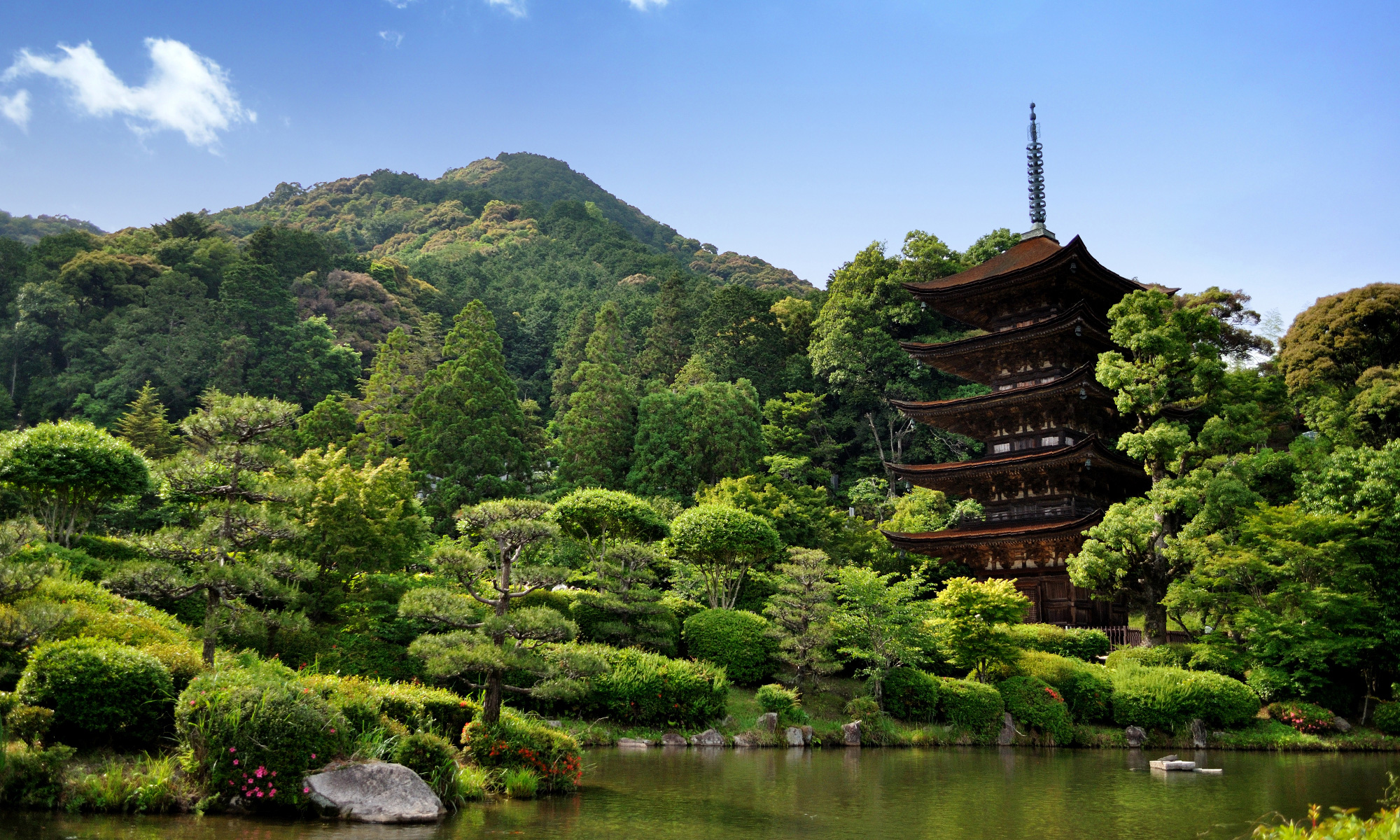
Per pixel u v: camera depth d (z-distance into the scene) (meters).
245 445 19.70
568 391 105.12
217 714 14.98
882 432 84.06
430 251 198.62
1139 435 41.28
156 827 13.07
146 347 88.75
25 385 93.06
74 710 15.64
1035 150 60.66
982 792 20.47
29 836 12.16
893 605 33.59
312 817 14.52
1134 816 17.77
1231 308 66.94
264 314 98.88
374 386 80.81
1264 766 27.23
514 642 19.20
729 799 18.36
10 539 17.22
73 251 105.62
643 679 27.95
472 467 68.06
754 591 40.91
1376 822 9.03
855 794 19.69
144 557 27.34
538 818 15.49
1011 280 52.88
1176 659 38.69
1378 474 39.84
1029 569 48.38
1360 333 60.78
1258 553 38.03
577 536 38.62
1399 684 36.81
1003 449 53.38
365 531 29.53
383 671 25.53
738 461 72.00
